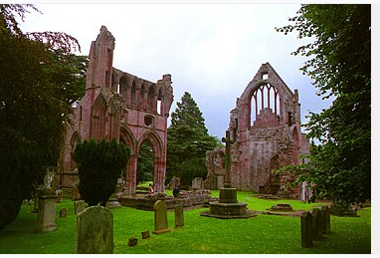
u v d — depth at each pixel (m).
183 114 66.06
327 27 7.71
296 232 10.62
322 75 8.64
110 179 16.80
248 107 43.94
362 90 6.94
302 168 7.89
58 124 12.44
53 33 12.17
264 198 29.30
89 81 30.94
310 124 8.09
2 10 9.73
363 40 7.50
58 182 30.92
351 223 12.90
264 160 40.88
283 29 8.75
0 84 9.55
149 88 39.00
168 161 52.66
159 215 10.48
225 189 15.65
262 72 43.25
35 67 10.73
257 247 8.25
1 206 9.45
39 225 10.48
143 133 35.94
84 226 6.27
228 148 16.53
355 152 7.22
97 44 31.59
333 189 7.06
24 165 10.15
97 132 29.92
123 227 11.60
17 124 10.27
